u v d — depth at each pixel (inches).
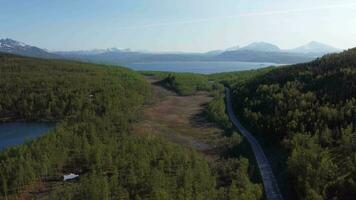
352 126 3243.1
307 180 2524.6
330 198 2359.7
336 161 2758.4
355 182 2362.2
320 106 3762.3
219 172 3080.7
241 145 3846.0
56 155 3201.3
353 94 3786.9
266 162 3358.8
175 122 5012.3
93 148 3277.6
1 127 5113.2
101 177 2751.0
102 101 5433.1
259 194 2603.3
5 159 3262.8
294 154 2864.2
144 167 2898.6
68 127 4092.0
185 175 2736.2
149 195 2554.1
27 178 2869.1
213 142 4079.7
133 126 4576.8
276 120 3848.4
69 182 2930.6
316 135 3206.2
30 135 4697.3
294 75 5017.2
